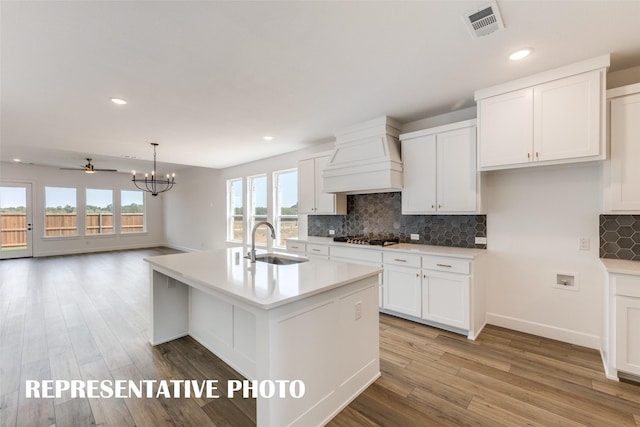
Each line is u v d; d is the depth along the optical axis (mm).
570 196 2748
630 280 2033
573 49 2102
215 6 1628
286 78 2525
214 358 2537
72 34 1859
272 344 1524
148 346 2750
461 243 3400
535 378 2195
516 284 3055
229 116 3467
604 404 1896
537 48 2090
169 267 2367
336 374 1892
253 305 1530
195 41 1968
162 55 2135
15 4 1563
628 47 2076
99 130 3980
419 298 3164
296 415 1638
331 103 3094
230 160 6324
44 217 7996
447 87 2719
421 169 3404
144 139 4484
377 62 2275
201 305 2797
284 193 5801
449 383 2152
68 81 2512
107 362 2457
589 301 2666
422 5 1644
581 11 1696
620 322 2080
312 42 1999
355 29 1859
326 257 4098
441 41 1998
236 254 3057
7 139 4465
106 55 2119
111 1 1568
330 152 4281
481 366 2371
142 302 4004
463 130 3070
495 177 3170
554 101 2385
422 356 2545
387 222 4051
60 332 3031
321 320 1793
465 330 2943
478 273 2965
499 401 1943
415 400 1972
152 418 1805
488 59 2234
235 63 2266
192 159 6207
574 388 2066
